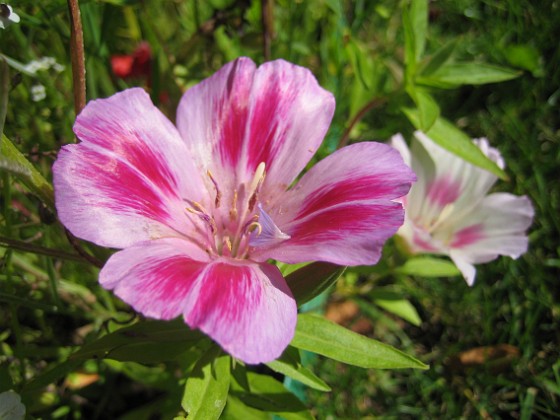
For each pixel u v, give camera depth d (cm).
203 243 8
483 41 17
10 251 10
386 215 7
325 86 15
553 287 14
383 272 13
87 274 12
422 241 11
